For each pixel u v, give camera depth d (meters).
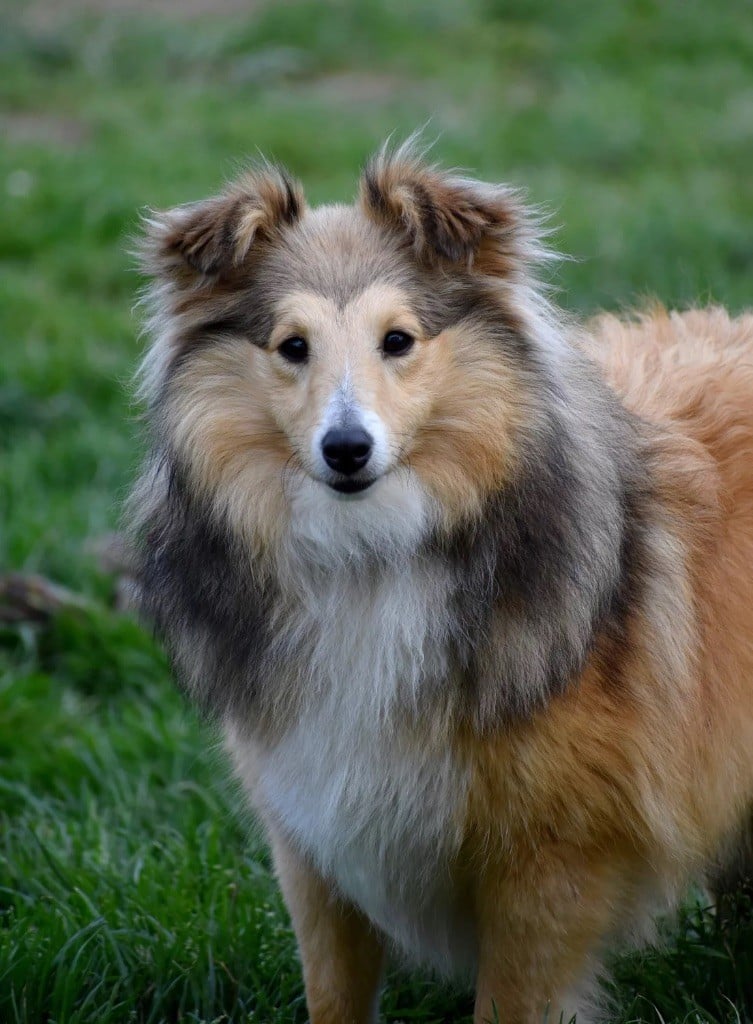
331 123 19.05
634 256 14.18
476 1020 5.94
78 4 25.30
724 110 19.56
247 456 5.73
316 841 5.87
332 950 6.24
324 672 5.65
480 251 5.71
